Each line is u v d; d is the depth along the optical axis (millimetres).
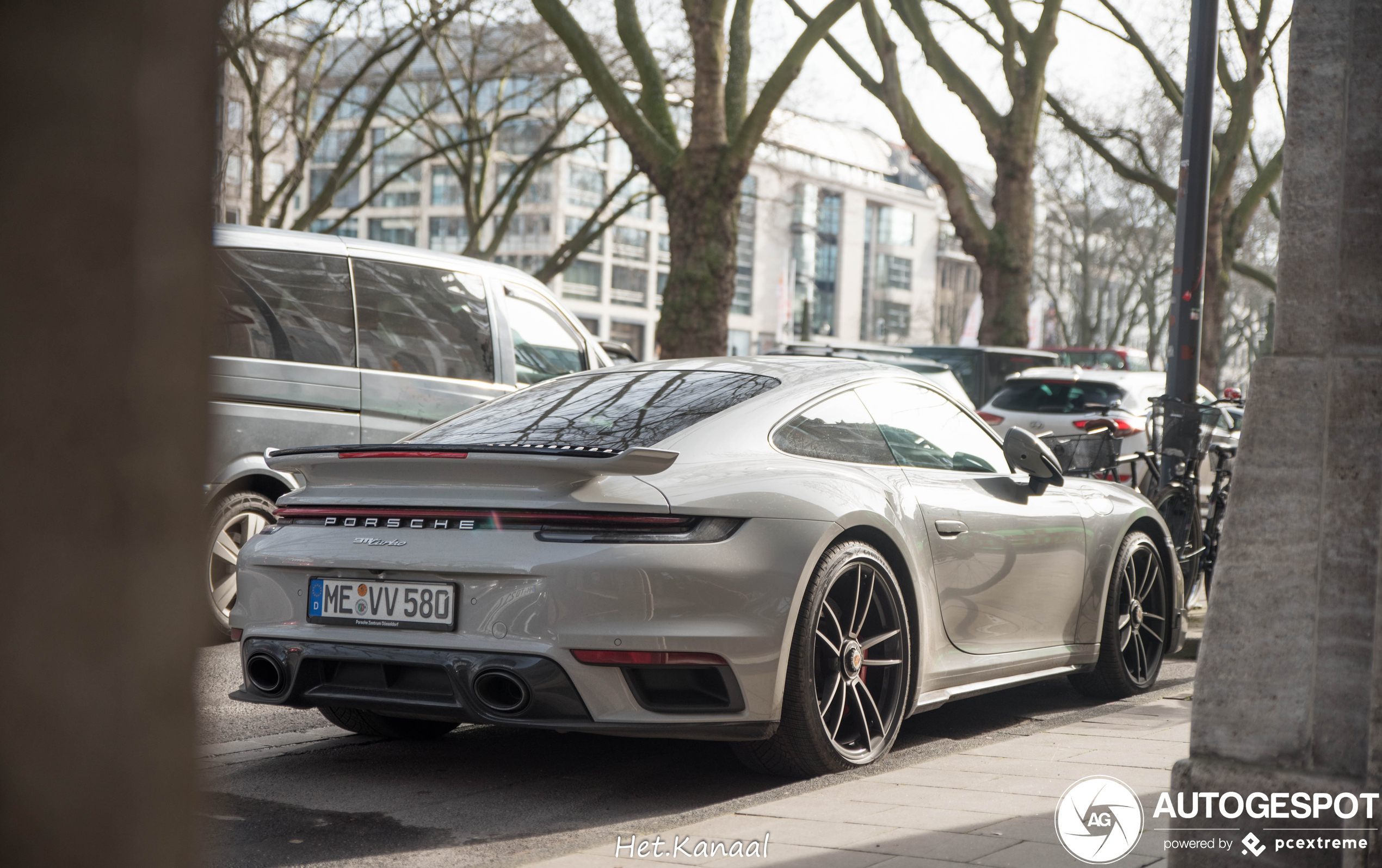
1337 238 2320
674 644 3467
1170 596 5840
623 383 4457
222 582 6434
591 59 15328
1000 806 3314
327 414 6781
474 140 28234
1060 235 59219
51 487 459
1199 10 8852
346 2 22141
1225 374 73312
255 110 24109
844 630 4000
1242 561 2385
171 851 483
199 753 488
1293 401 2352
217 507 6375
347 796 3779
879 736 4082
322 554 3766
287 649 3816
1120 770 3752
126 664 471
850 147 120812
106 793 472
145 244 471
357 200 88000
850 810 3309
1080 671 5281
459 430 4293
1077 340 69562
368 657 3672
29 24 457
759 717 3625
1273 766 2330
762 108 14992
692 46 15344
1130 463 8125
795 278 112500
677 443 3854
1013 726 4926
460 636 3541
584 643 3416
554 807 3658
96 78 464
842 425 4320
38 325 458
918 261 130000
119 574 469
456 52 29172
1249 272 29312
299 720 4965
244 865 3059
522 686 3449
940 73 21734
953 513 4453
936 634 4312
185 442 480
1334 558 2289
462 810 3625
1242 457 2400
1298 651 2326
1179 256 8938
